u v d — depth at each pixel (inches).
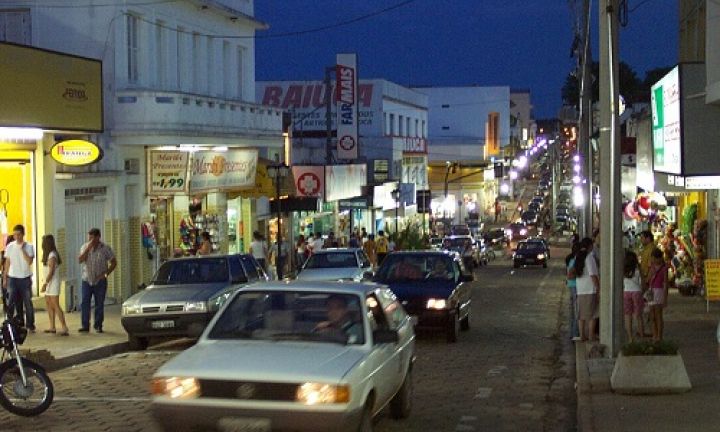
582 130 1374.3
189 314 751.1
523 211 4296.3
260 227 1583.4
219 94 1385.3
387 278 840.3
